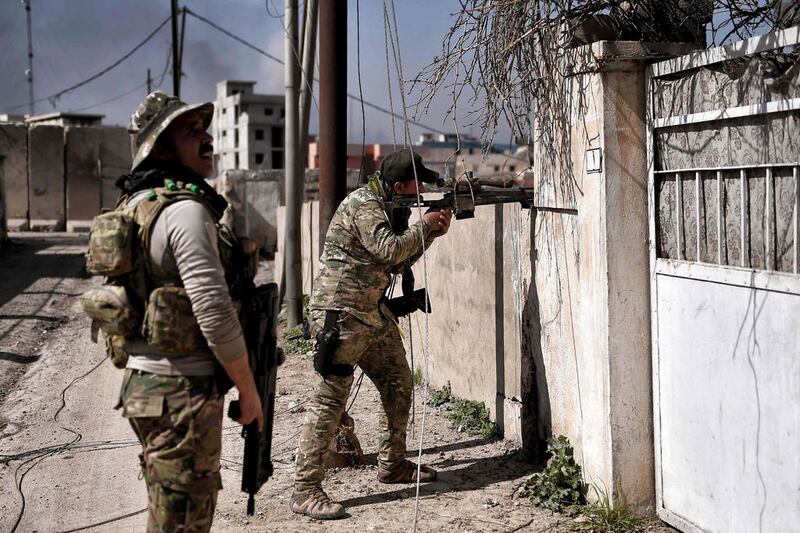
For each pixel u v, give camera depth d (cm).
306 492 406
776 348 298
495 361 529
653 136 365
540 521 386
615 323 369
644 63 365
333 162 646
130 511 429
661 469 371
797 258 289
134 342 259
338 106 643
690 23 382
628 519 372
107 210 271
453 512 401
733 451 323
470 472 456
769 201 301
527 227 460
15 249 2012
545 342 444
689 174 346
